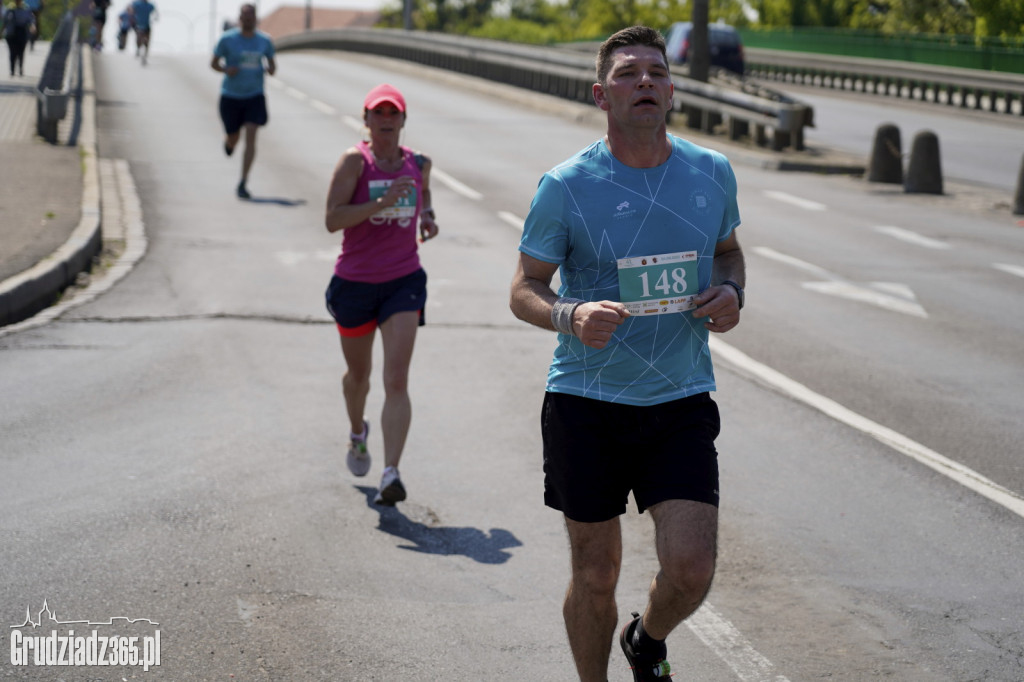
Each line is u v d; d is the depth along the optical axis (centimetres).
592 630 639
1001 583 873
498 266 2088
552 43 8675
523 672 729
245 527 945
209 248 2145
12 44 4878
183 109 4331
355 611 805
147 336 1547
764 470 1116
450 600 828
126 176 2880
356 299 1032
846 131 4703
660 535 599
